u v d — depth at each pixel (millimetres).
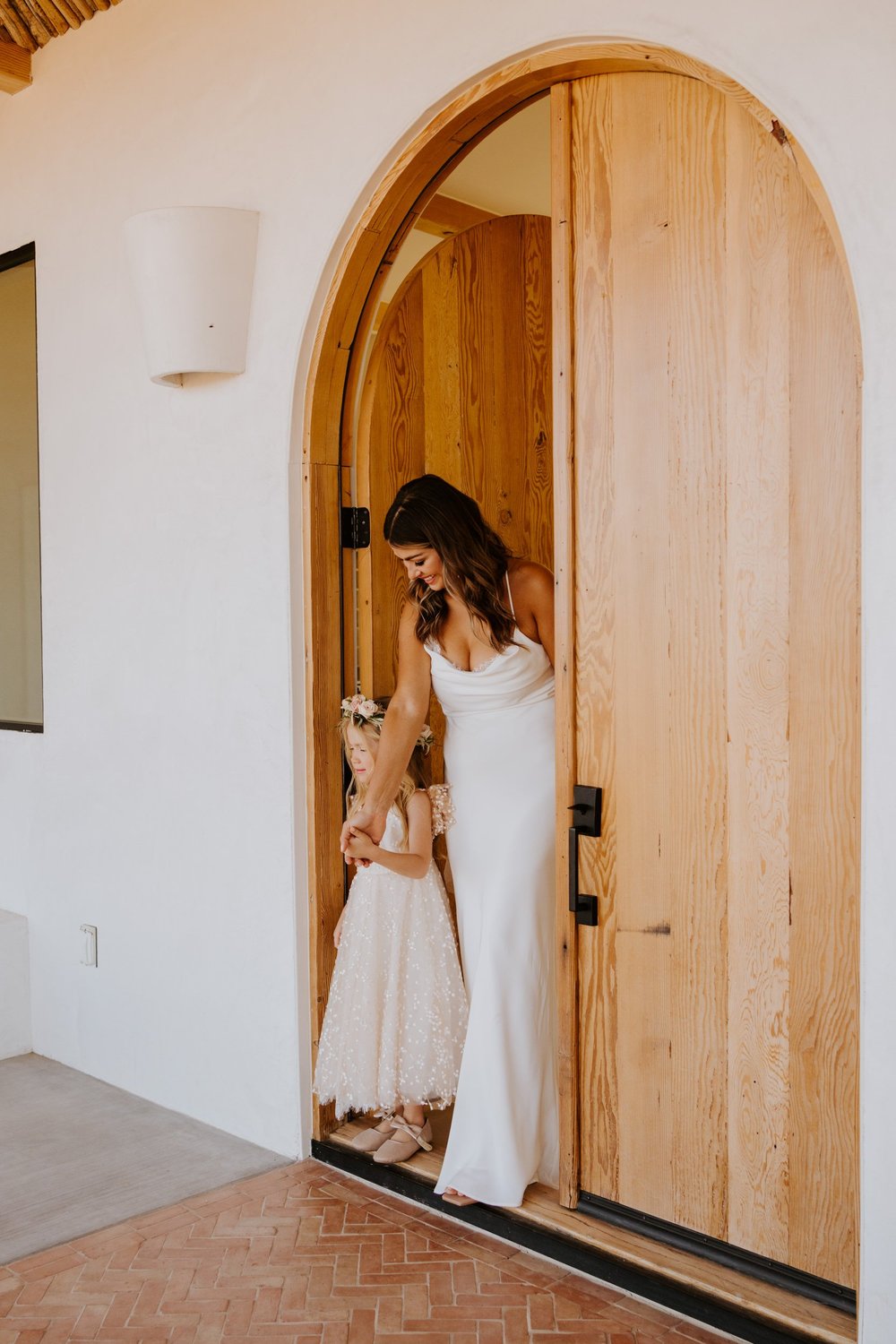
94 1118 3471
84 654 3805
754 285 2297
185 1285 2506
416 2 2721
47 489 3926
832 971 2236
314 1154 3154
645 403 2480
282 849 3143
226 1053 3348
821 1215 2275
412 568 2846
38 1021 4113
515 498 3682
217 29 3227
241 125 3168
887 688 2000
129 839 3656
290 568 3090
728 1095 2406
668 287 2432
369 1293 2461
